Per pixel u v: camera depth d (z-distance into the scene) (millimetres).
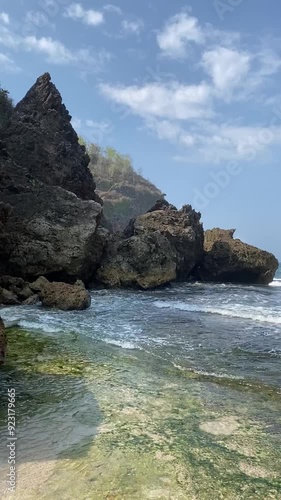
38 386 8352
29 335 12797
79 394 7957
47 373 9188
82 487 4910
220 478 5152
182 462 5516
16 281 22141
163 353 11297
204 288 33000
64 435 6262
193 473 5246
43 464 5426
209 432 6441
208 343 12703
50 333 13219
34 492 4801
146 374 9336
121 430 6449
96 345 11875
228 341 13070
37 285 21547
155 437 6234
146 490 4867
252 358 11086
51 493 4781
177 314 18391
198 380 9039
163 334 13922
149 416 7000
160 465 5434
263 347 12344
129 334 13688
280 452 5855
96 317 16875
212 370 9859
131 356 10844
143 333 13961
